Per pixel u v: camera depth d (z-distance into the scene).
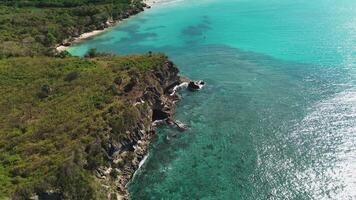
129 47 156.75
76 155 70.12
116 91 95.19
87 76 104.12
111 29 186.88
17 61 118.75
